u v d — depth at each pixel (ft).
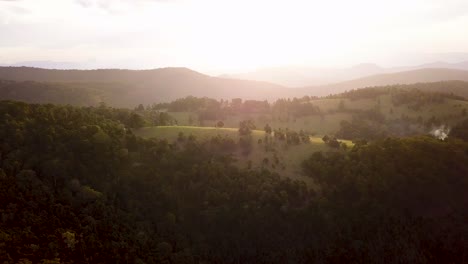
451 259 414.41
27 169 401.49
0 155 405.59
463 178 468.34
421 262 411.75
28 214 341.82
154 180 450.30
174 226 426.51
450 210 451.12
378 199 450.71
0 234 305.53
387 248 421.18
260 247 425.28
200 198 452.35
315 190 467.11
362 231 433.48
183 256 400.06
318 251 422.82
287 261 416.46
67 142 444.96
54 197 385.50
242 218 437.58
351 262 414.41
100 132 464.24
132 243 380.99
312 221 440.04
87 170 430.61
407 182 458.50
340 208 448.65
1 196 350.43
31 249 306.76
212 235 431.43
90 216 378.53
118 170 445.78
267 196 447.01
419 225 437.99
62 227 350.02
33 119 464.65
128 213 413.80
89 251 341.41
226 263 414.21
